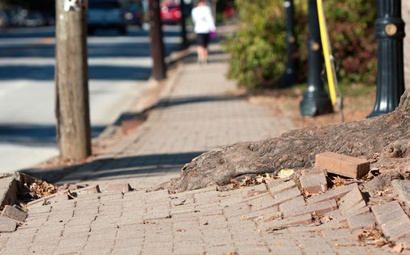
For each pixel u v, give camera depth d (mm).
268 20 23047
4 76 30609
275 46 22969
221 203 8328
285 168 8844
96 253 7238
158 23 29688
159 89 26891
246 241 7160
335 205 7625
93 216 8484
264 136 14820
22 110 21906
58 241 7758
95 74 32312
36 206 9016
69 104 14555
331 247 6809
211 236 7410
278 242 7043
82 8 14391
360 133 9016
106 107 23094
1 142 17328
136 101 24391
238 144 9234
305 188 8016
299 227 7375
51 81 28781
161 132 16609
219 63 34281
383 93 11945
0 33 67375
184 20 46438
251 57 22859
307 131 9273
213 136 15383
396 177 7953
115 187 9578
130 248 7281
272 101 20328
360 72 21688
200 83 26469
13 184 9367
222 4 78875
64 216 8578
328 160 8414
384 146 8789
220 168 8977
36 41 52438
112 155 14258
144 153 14062
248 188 8531
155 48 29609
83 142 14602
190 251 7023
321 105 16875
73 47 14492
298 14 22750
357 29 21484
